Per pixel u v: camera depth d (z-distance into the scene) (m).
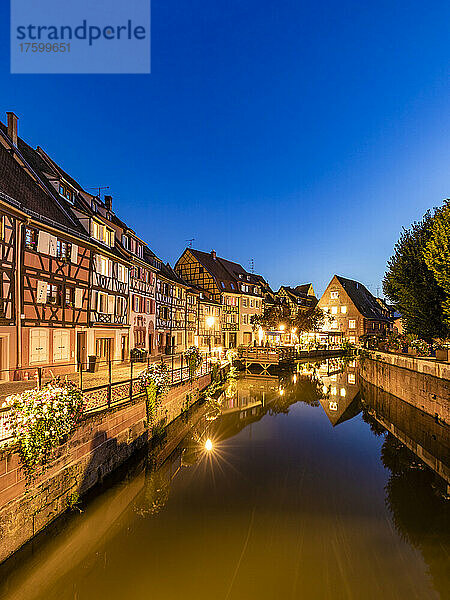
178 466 11.26
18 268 13.45
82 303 17.45
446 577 6.11
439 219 17.34
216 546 7.01
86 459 8.22
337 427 15.88
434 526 7.70
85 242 17.38
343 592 5.75
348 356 52.06
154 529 7.65
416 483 9.93
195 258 46.84
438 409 13.77
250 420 17.06
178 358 26.25
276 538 7.29
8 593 5.82
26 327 13.82
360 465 11.30
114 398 10.82
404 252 21.95
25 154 18.17
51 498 7.03
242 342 48.81
